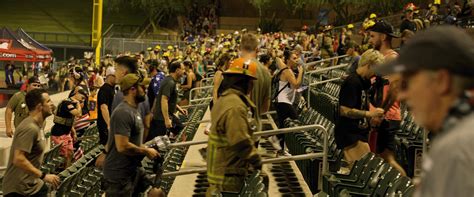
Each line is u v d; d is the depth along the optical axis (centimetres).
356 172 735
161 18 5575
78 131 1473
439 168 199
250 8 5778
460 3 2897
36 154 736
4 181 744
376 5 4941
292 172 980
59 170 1155
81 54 5281
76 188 929
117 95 869
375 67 228
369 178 695
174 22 5597
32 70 3388
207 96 1941
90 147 1396
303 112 1295
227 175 640
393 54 783
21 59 3341
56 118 1171
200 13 5609
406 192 577
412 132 965
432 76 210
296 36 3631
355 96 757
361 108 772
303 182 925
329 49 2597
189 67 1812
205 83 2408
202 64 2736
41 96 717
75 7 5941
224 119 620
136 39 4612
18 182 734
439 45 209
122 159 701
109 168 705
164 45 4356
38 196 753
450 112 207
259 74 765
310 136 1031
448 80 208
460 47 208
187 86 1798
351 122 770
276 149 1107
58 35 5453
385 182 645
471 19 2234
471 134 197
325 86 1658
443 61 207
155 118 1144
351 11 5219
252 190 624
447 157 197
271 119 1405
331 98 1362
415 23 1686
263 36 3647
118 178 704
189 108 1773
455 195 195
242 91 629
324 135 826
